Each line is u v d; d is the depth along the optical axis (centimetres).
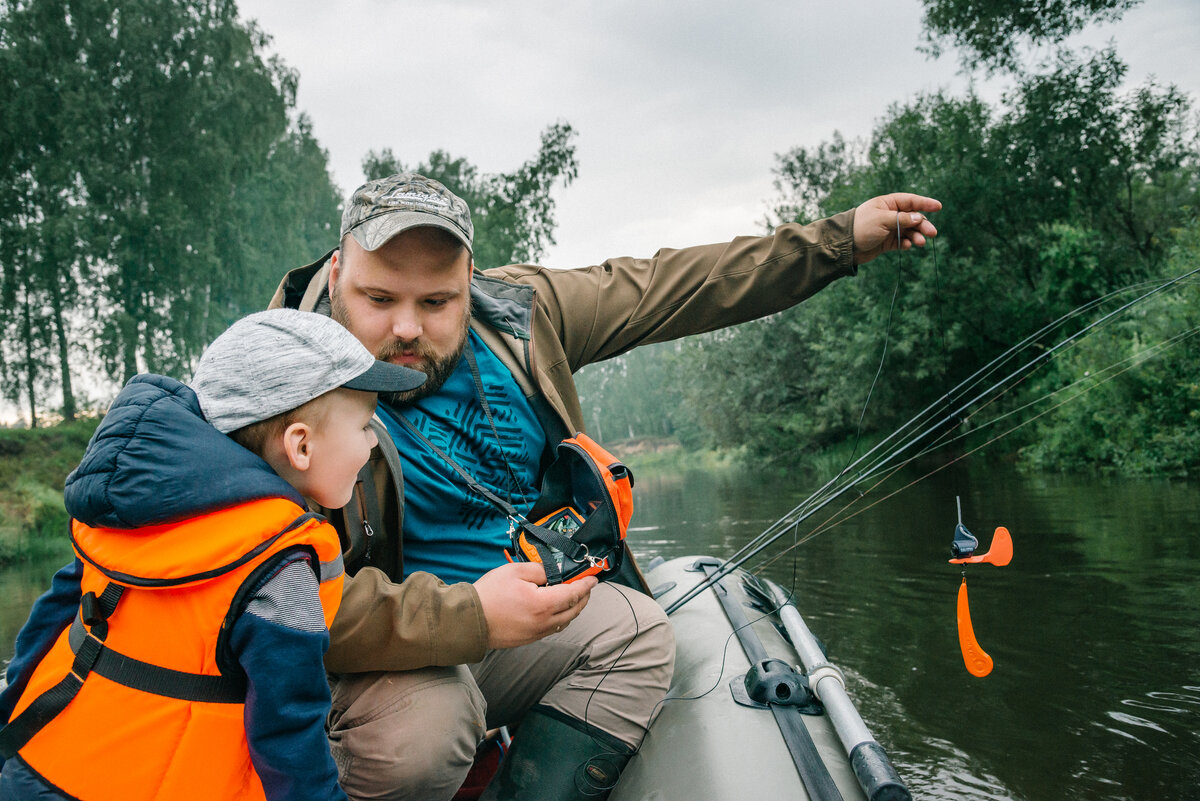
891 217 178
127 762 97
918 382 1755
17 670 109
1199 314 1049
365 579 126
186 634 98
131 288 2666
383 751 124
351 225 139
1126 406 1115
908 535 677
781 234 184
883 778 120
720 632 190
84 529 105
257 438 109
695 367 2525
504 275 181
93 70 2588
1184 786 227
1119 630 360
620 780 143
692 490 1788
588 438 145
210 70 2731
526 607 127
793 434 2266
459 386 158
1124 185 1692
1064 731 267
